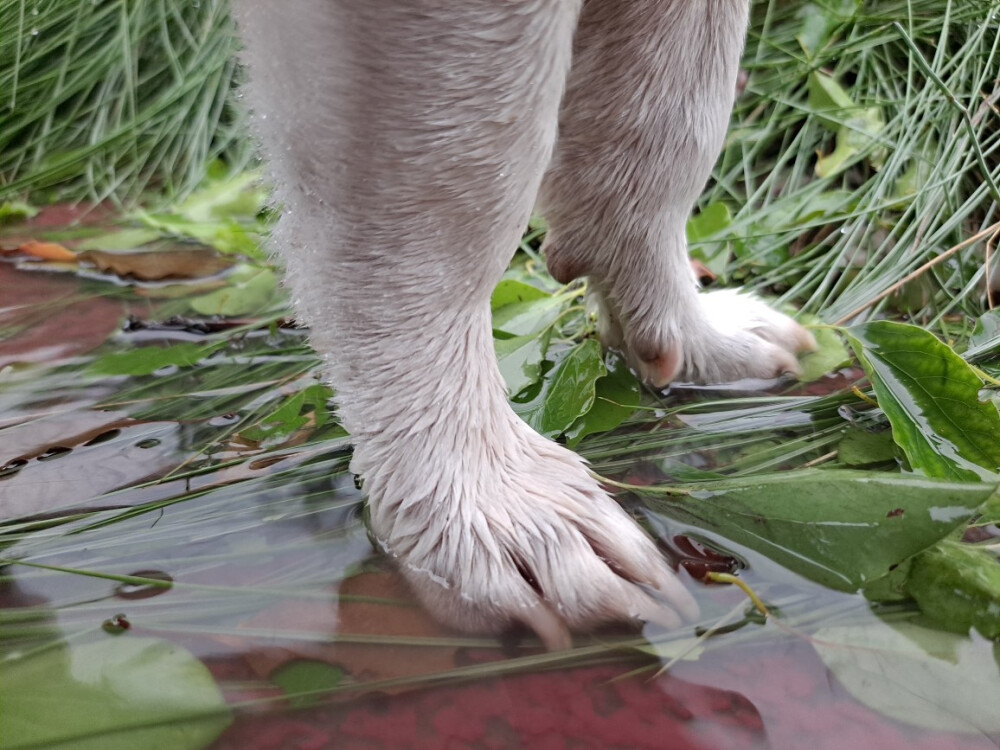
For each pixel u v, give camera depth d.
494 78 0.27
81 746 0.27
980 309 0.45
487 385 0.31
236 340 0.45
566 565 0.30
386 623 0.30
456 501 0.30
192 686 0.29
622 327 0.39
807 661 0.29
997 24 0.56
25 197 0.60
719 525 0.33
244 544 0.33
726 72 0.35
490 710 0.28
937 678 0.29
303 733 0.28
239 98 0.30
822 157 0.54
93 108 0.66
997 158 0.51
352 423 0.31
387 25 0.26
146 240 0.53
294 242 0.29
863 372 0.41
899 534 0.31
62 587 0.32
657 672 0.29
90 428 0.39
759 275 0.48
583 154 0.36
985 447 0.34
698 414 0.39
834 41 0.61
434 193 0.28
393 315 0.29
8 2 0.71
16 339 0.45
